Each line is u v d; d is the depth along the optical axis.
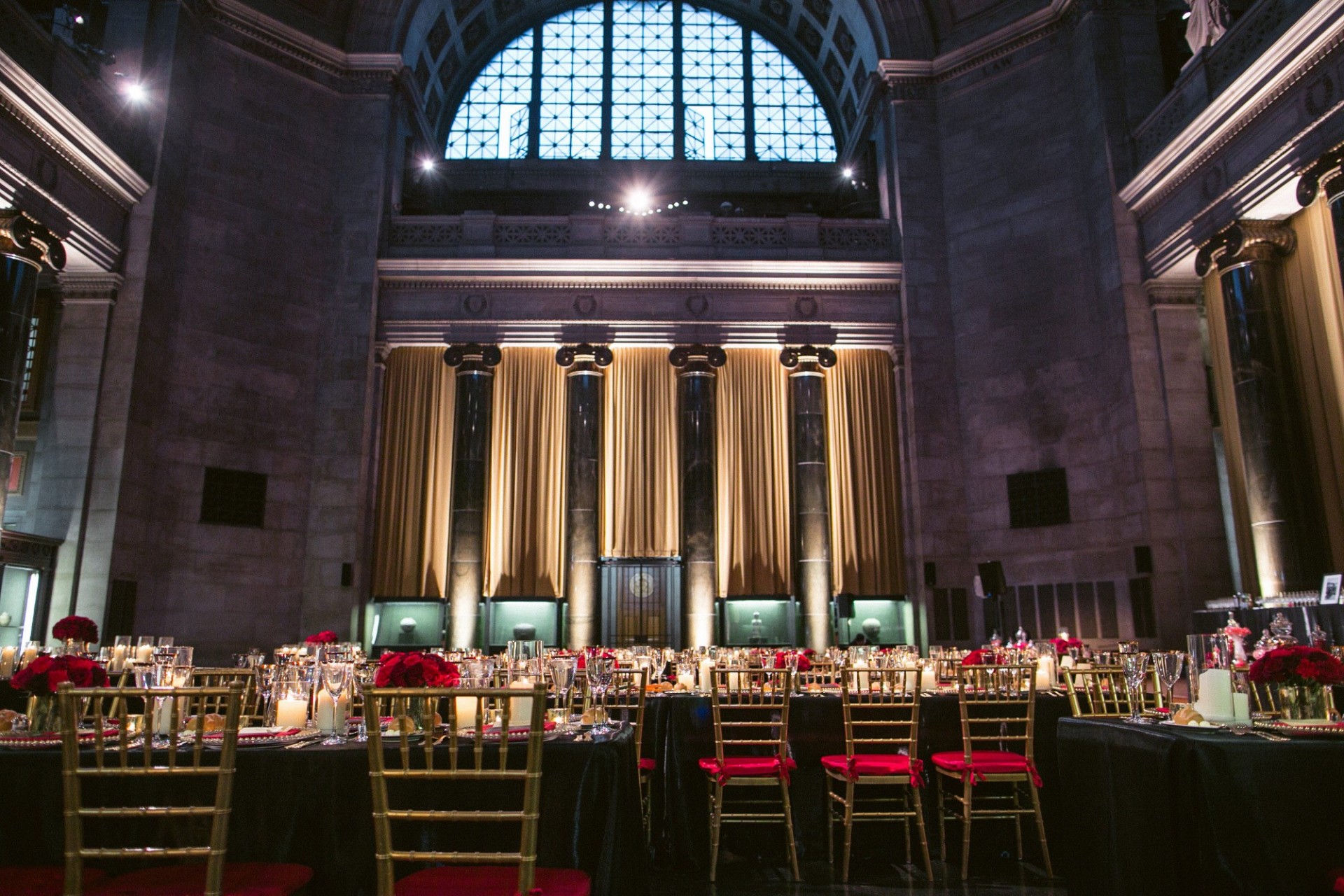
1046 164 17.09
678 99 22.69
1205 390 15.02
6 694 7.57
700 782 6.75
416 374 17.73
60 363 14.39
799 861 6.56
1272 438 12.59
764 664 8.95
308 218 17.30
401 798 3.70
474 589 16.58
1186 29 16.20
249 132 16.80
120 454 14.13
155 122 15.27
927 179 18.16
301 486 16.52
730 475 17.56
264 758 3.68
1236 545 14.59
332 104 17.91
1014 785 6.73
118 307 14.65
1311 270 12.73
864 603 17.23
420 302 17.58
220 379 15.86
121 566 14.01
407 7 18.42
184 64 15.98
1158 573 14.49
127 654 9.12
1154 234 15.19
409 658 4.02
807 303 17.84
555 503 17.41
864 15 19.45
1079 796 4.62
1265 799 3.48
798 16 22.14
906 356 17.64
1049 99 17.27
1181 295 15.29
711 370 17.59
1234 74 13.30
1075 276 16.50
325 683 4.25
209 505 15.47
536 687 2.96
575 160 22.06
